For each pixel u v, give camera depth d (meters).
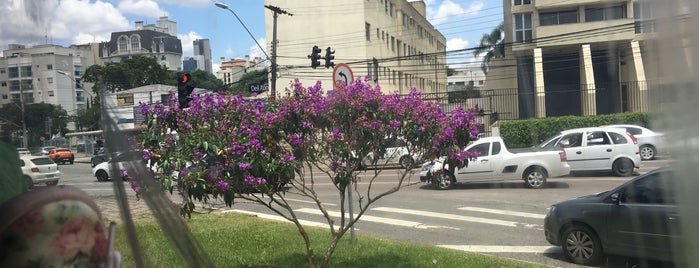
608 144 12.73
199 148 4.32
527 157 12.27
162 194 1.84
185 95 4.61
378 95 4.75
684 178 1.45
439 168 5.15
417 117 4.66
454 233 8.33
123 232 1.64
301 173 4.86
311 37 35.75
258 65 32.69
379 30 37.38
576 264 5.52
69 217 1.38
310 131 4.70
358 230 8.82
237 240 7.30
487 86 10.48
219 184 4.31
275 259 6.25
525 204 10.49
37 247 1.33
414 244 7.24
